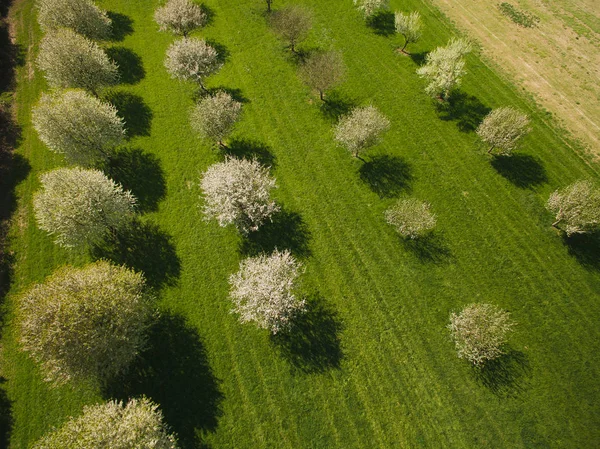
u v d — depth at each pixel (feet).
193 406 82.79
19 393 83.76
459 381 86.28
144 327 83.05
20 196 110.22
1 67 135.95
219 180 98.53
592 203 98.94
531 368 88.33
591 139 124.16
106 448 65.92
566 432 81.92
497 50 147.84
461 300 96.17
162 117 126.41
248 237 103.96
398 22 140.97
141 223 105.81
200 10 142.61
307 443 79.66
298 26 138.62
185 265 100.01
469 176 115.75
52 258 100.58
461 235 105.60
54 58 115.44
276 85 134.82
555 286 98.37
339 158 118.62
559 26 157.79
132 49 143.43
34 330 74.33
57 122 102.22
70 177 94.84
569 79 139.95
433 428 81.51
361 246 103.55
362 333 91.40
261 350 89.10
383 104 130.93
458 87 134.82
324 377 86.07
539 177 115.65
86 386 84.07
